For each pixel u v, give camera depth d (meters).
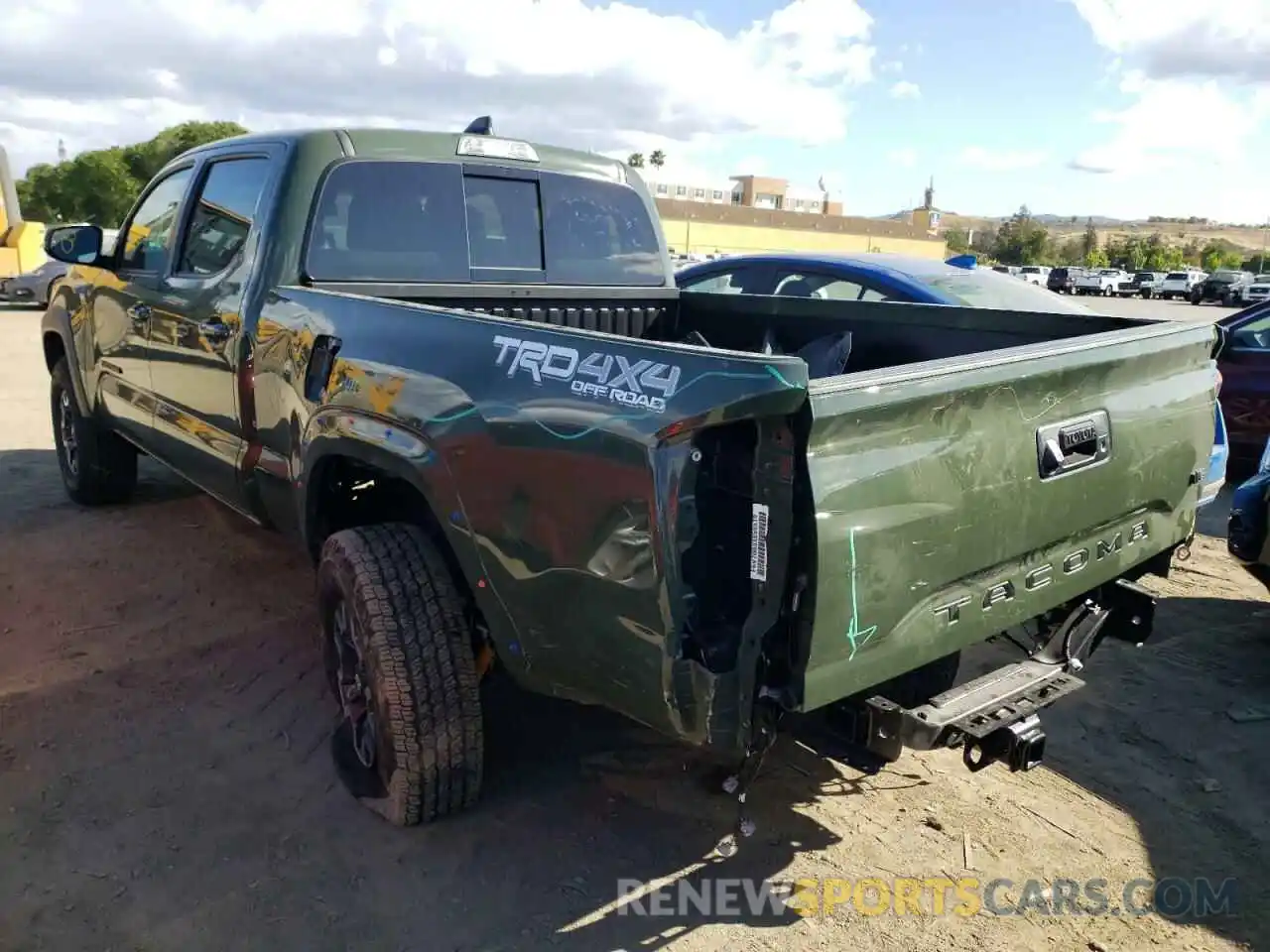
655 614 2.18
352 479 3.42
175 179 4.58
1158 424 2.98
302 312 3.38
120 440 5.70
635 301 4.68
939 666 2.97
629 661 2.28
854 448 2.12
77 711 3.60
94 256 4.91
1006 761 2.53
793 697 2.11
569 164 4.51
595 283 4.59
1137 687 4.09
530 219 4.36
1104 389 2.78
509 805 3.12
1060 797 3.28
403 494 3.37
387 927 2.58
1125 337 2.87
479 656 3.00
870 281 6.27
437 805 2.92
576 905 2.69
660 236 4.89
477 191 4.17
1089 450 2.72
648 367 2.22
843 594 2.11
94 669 3.92
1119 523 2.94
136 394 4.78
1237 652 4.46
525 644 2.57
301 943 2.51
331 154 3.75
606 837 2.98
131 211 4.98
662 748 3.47
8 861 2.78
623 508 2.21
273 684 3.84
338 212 3.77
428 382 2.74
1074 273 55.78
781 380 1.97
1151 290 53.03
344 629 3.14
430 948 2.51
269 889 2.70
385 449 2.85
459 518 2.65
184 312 4.15
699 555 2.17
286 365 3.42
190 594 4.68
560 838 2.97
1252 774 3.44
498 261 4.25
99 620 4.38
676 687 2.19
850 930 2.62
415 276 3.98
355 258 3.82
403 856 2.86
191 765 3.28
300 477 3.36
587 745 3.48
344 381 3.06
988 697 2.60
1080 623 2.98
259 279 3.65
